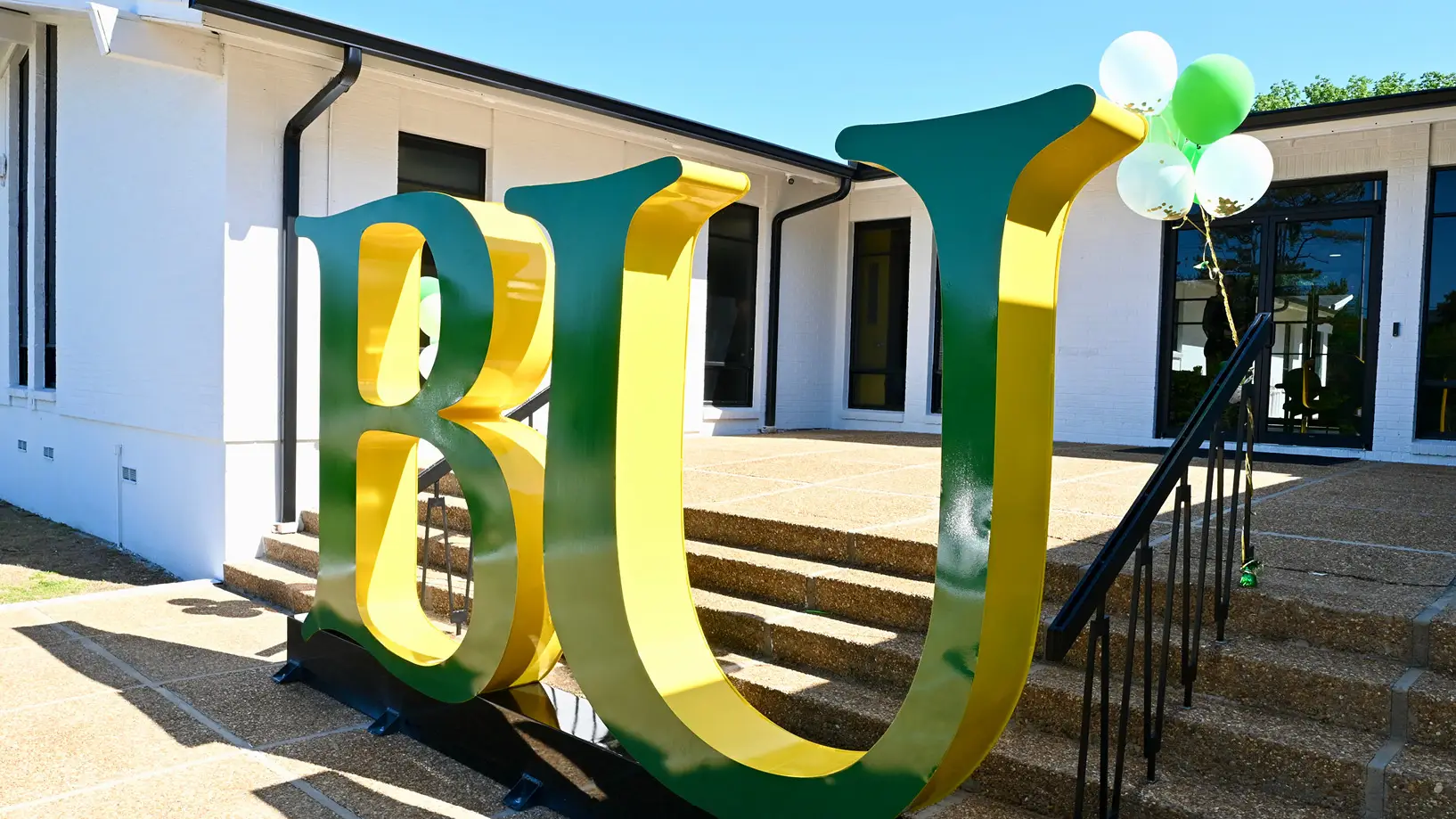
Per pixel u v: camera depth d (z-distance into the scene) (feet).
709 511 16.46
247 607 19.10
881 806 7.80
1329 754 8.79
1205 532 10.08
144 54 19.12
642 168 9.18
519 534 10.75
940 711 7.48
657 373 9.99
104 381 25.76
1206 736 9.48
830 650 12.25
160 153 22.76
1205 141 13.52
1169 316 30.25
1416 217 25.88
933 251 34.73
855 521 15.37
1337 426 27.71
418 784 11.08
